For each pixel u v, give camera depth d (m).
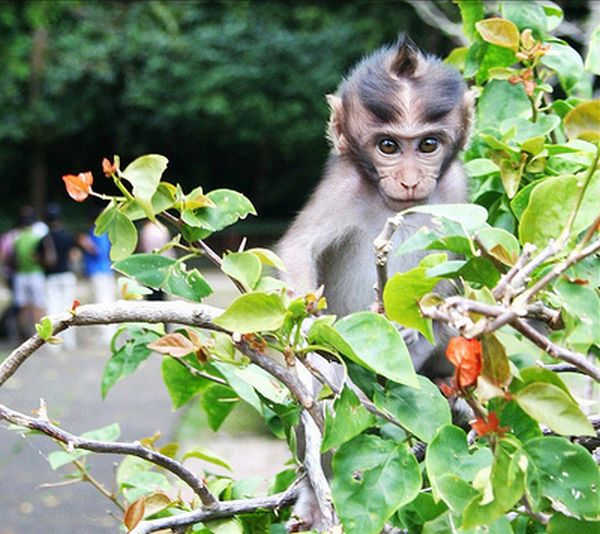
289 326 3.26
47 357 22.20
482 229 3.21
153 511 4.09
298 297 3.33
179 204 3.75
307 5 41.16
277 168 43.53
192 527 3.93
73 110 41.66
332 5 41.16
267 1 41.25
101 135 43.47
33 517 12.06
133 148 43.28
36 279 24.08
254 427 15.18
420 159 4.76
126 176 3.67
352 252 5.35
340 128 5.09
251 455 13.57
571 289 3.15
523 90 4.79
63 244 24.02
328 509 3.54
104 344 23.86
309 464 3.66
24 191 44.84
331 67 39.50
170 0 41.25
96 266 23.88
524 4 4.96
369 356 3.03
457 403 4.30
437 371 5.02
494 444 2.82
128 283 4.39
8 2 38.69
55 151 44.19
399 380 2.99
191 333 3.45
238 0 41.03
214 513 3.75
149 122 41.41
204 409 4.77
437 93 4.76
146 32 40.75
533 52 4.29
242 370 3.58
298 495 3.96
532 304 3.24
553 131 4.75
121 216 3.72
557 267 2.82
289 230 5.38
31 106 41.44
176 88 40.59
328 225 5.26
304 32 40.31
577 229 3.19
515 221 4.48
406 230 5.28
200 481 3.70
